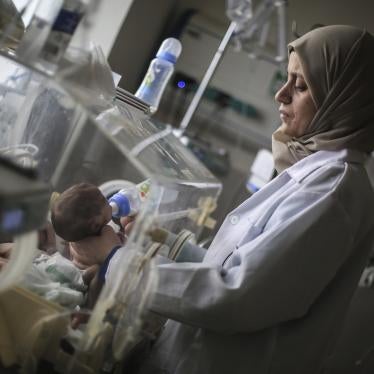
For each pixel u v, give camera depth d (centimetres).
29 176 75
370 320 237
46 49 100
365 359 230
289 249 115
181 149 147
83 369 100
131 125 122
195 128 311
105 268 115
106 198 138
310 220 117
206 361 125
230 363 125
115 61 214
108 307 100
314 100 136
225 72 303
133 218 132
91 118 100
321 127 138
